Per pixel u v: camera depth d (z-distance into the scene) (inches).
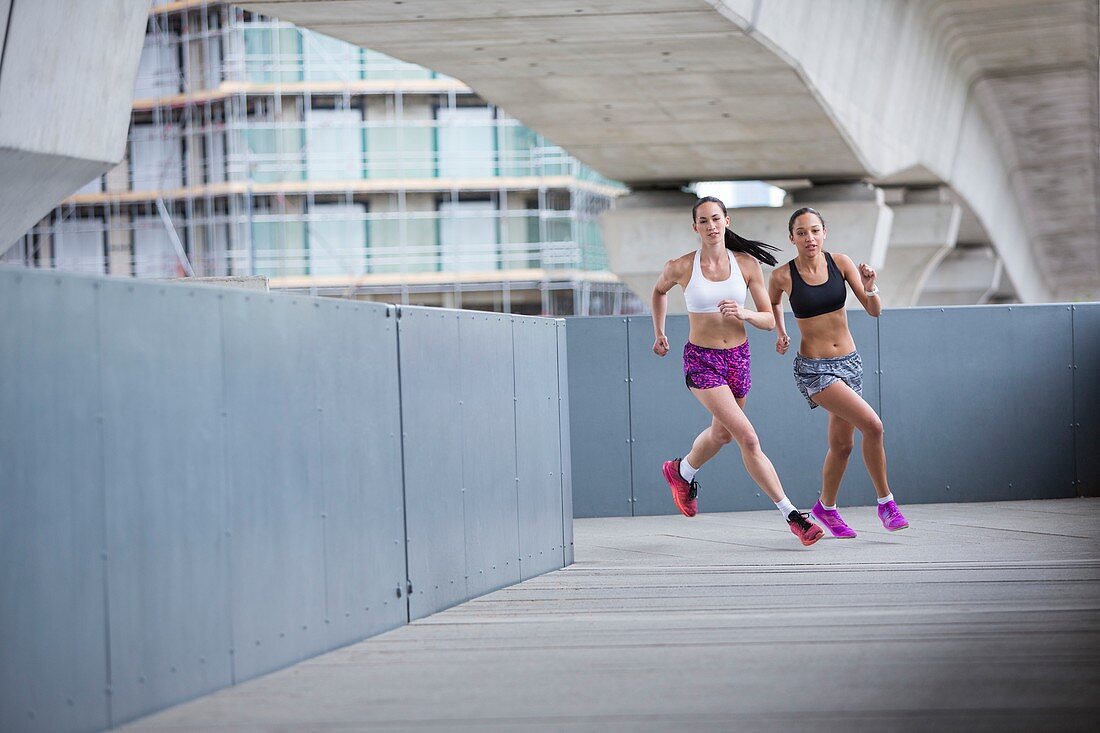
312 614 247.4
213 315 218.7
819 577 325.1
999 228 1822.1
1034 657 208.2
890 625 244.2
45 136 360.5
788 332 507.5
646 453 510.0
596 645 236.8
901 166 1080.8
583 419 510.6
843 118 868.6
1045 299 3090.6
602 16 625.3
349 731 177.3
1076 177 1950.1
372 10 617.6
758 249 387.9
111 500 190.2
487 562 332.2
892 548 382.3
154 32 1663.4
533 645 242.2
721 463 510.9
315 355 253.0
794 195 1222.9
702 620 261.3
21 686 171.0
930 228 1418.6
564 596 318.0
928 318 514.6
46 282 178.4
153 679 198.5
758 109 833.5
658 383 509.7
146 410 199.5
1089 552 363.6
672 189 1181.1
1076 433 518.0
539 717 180.2
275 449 236.8
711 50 690.2
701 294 381.4
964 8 1072.2
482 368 335.0
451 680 210.8
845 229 1130.7
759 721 172.4
